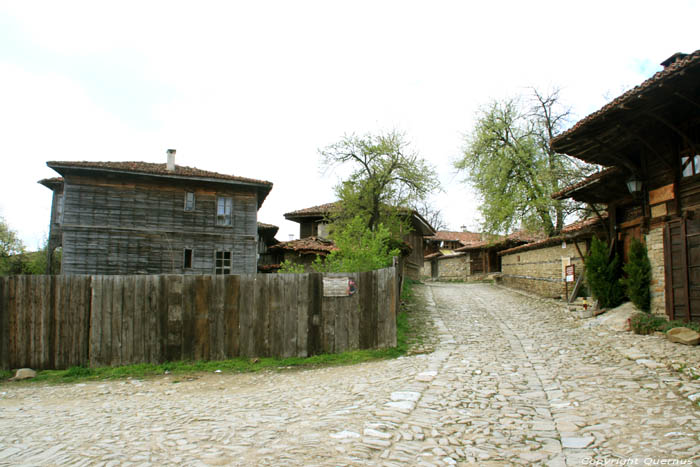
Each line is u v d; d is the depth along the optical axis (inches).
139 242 882.1
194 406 263.7
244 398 280.2
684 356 302.8
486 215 1168.8
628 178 466.3
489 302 774.5
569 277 665.6
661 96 354.3
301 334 427.5
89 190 861.8
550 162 1089.4
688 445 164.9
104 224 863.1
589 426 194.2
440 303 749.9
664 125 411.8
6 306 421.1
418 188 1079.0
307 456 163.0
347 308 432.1
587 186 531.2
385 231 571.5
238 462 159.2
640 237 490.9
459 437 183.3
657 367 285.3
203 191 943.0
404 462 157.1
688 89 340.2
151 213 896.3
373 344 425.4
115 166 855.7
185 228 917.8
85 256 847.7
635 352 332.5
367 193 1072.2
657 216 439.2
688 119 390.3
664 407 211.9
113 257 862.5
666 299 414.6
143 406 271.7
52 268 1054.4
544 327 499.2
